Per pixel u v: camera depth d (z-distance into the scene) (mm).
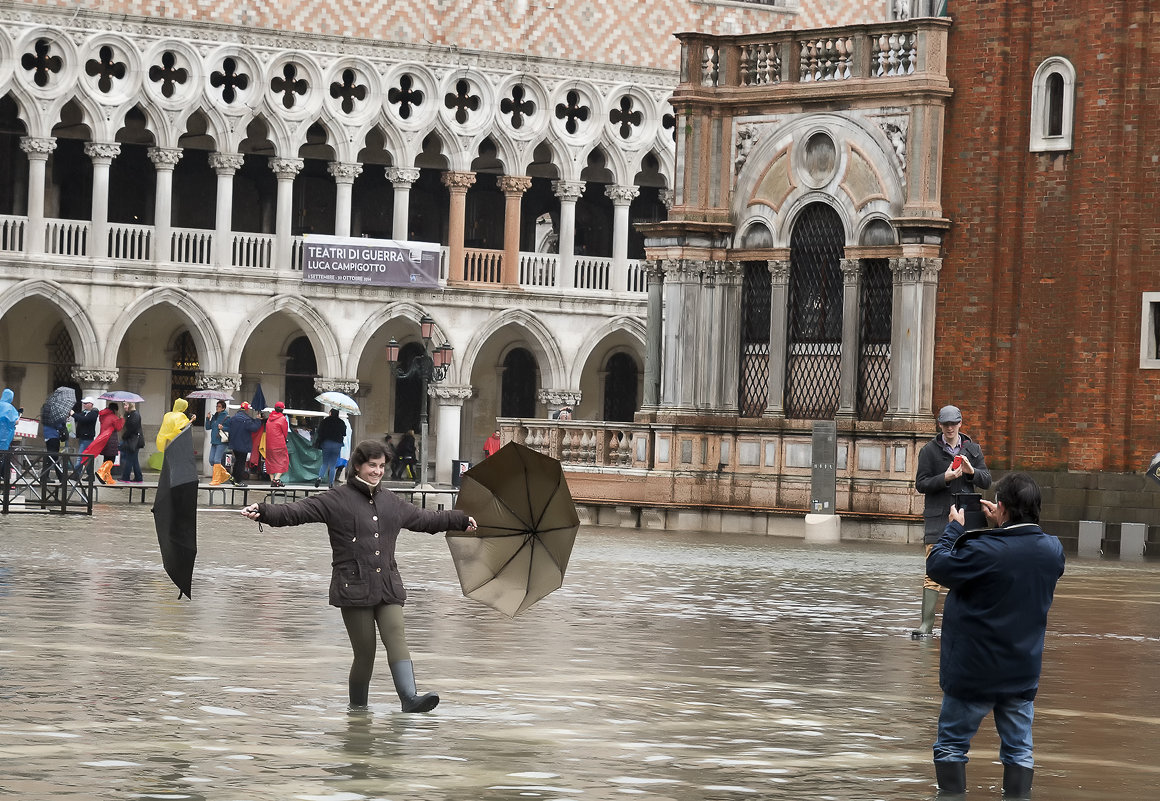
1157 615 24156
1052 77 37406
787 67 40469
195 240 64625
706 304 41406
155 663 16781
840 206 39562
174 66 63438
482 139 67688
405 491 54312
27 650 17312
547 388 69562
